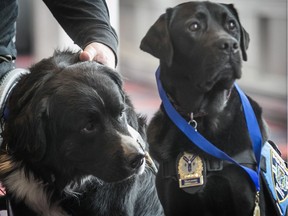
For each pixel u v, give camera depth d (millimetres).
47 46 8484
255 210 2643
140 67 9406
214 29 2697
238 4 7371
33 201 2500
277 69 7184
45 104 2354
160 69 2842
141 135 2697
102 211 2527
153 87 8727
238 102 2785
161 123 2836
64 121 2332
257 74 7434
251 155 2697
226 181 2678
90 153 2346
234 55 2658
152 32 2801
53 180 2484
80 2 2881
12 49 2879
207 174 2684
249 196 2682
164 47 2730
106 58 2650
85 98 2311
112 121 2355
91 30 2775
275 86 7191
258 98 7383
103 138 2330
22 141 2395
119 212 2539
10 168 2486
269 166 2736
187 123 2697
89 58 2518
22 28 9625
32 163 2451
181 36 2727
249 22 7391
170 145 2760
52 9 2934
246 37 2881
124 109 2424
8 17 2799
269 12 7141
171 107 2758
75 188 2496
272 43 7195
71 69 2395
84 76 2363
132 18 9531
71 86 2338
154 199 2801
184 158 2721
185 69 2754
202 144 2666
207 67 2658
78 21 2844
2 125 2588
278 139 6012
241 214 2713
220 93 2730
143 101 7688
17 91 2473
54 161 2428
